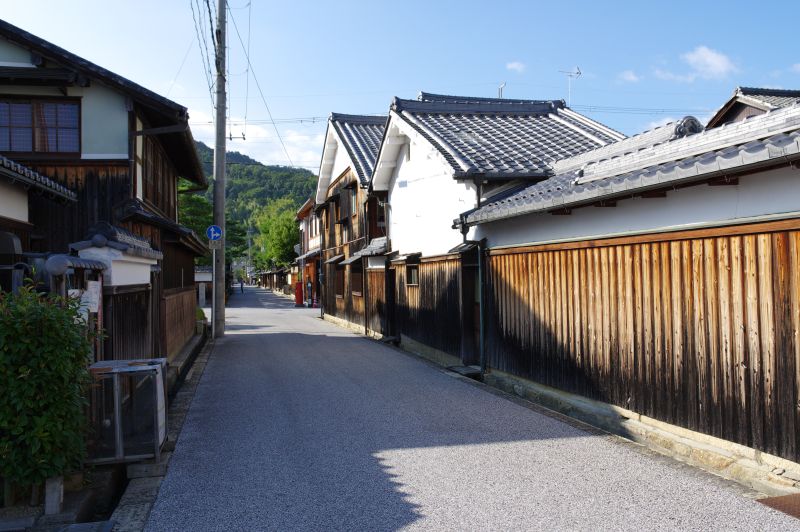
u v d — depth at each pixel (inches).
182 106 417.1
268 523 171.3
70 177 409.4
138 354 312.8
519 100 759.1
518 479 202.8
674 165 208.8
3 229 300.5
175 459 234.1
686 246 228.5
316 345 642.2
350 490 196.1
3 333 165.6
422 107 594.6
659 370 244.8
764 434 192.7
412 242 607.8
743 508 171.6
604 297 283.6
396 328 673.6
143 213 394.3
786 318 183.8
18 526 169.5
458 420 289.9
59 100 410.3
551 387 335.9
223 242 741.3
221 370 467.2
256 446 250.7
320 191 1165.1
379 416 300.7
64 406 174.6
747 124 228.7
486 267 421.1
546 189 345.4
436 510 177.2
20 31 388.5
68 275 204.4
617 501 180.4
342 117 1005.2
